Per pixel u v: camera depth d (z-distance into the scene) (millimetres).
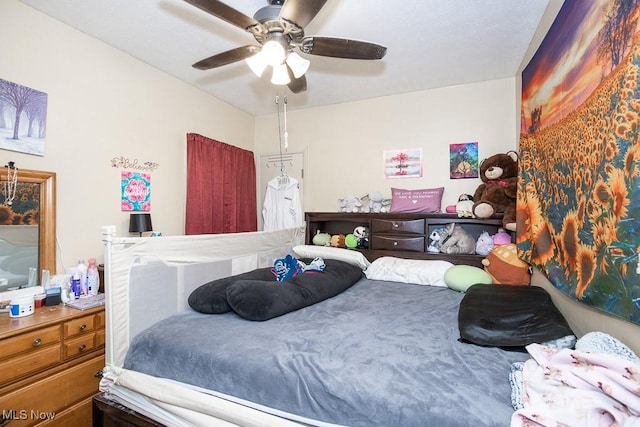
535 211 1951
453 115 3098
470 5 1889
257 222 4031
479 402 939
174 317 1674
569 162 1439
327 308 1861
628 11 976
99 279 2162
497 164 2699
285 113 3648
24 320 1595
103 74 2336
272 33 1627
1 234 1768
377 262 2832
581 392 854
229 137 3637
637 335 983
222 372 1247
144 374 1389
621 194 994
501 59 2562
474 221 2734
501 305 1595
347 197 3373
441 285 2455
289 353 1259
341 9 1925
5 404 1432
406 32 2176
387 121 3377
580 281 1291
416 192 3121
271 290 1744
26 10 1902
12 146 1835
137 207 2592
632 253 938
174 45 2383
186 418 1267
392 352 1255
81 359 1769
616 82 1040
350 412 1029
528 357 1209
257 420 1142
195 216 3029
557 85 1612
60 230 2070
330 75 2865
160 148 2797
